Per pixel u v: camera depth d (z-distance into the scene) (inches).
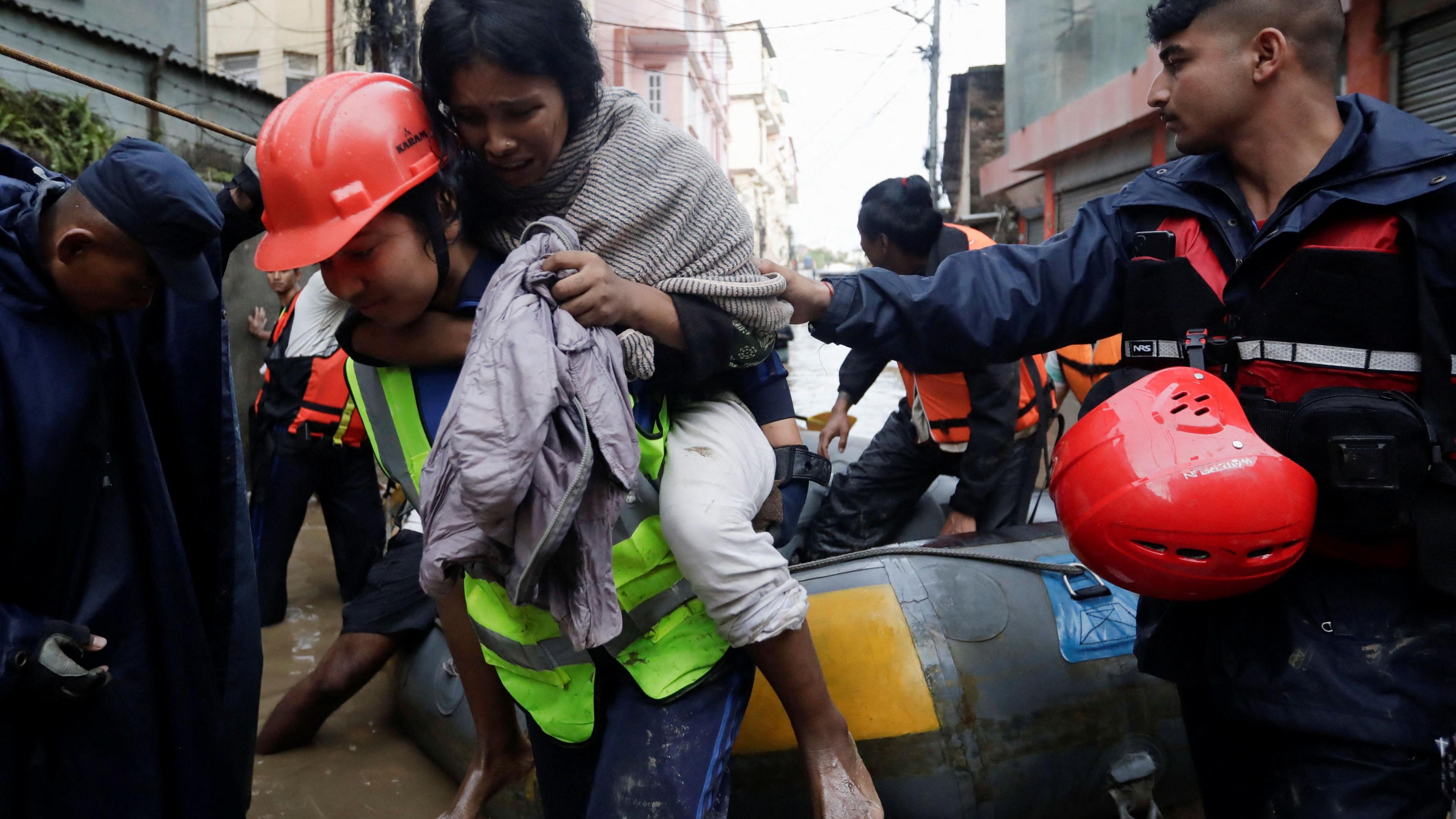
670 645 58.6
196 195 51.4
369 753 98.9
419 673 96.2
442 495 49.3
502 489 45.3
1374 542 51.7
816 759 59.2
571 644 58.7
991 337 63.9
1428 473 49.9
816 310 64.6
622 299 50.9
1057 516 56.5
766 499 60.8
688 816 55.5
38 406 51.4
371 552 139.6
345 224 49.0
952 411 106.8
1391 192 50.5
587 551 50.3
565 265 50.0
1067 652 79.6
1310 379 52.9
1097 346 120.3
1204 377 53.3
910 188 105.8
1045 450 114.0
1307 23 52.7
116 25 337.1
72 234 50.4
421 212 52.1
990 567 84.0
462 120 51.6
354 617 99.7
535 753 65.6
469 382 47.3
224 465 63.7
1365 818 48.4
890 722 75.0
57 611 55.6
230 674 65.5
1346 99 56.0
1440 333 49.8
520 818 79.1
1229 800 60.5
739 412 61.6
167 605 59.5
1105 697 79.7
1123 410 52.7
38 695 51.7
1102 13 430.0
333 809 88.0
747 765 74.0
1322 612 52.5
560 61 50.4
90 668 56.1
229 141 327.3
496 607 61.1
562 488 47.9
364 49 316.8
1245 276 54.9
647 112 56.2
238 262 209.2
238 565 66.4
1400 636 50.9
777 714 74.2
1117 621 81.9
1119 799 79.4
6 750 52.6
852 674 75.9
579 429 48.3
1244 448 49.8
